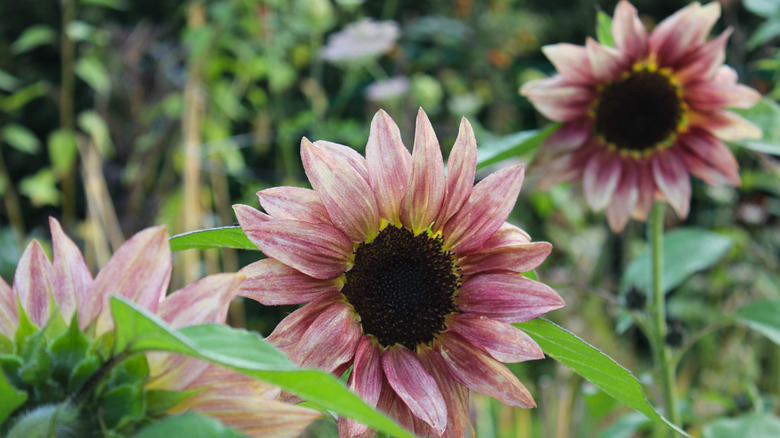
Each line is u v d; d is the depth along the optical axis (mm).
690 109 891
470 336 620
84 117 1643
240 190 1948
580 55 875
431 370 622
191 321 508
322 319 608
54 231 526
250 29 1721
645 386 978
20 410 484
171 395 500
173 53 1894
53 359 493
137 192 1738
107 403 482
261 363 409
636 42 875
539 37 2811
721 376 1635
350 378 630
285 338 605
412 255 624
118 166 1864
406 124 1913
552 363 1976
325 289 617
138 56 1879
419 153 619
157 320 407
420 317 622
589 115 895
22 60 2652
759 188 1663
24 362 494
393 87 1782
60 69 2660
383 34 1713
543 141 899
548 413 1184
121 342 470
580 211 1999
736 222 1562
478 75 2438
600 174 899
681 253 948
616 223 906
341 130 1808
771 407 1043
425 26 2391
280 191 609
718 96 874
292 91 2357
